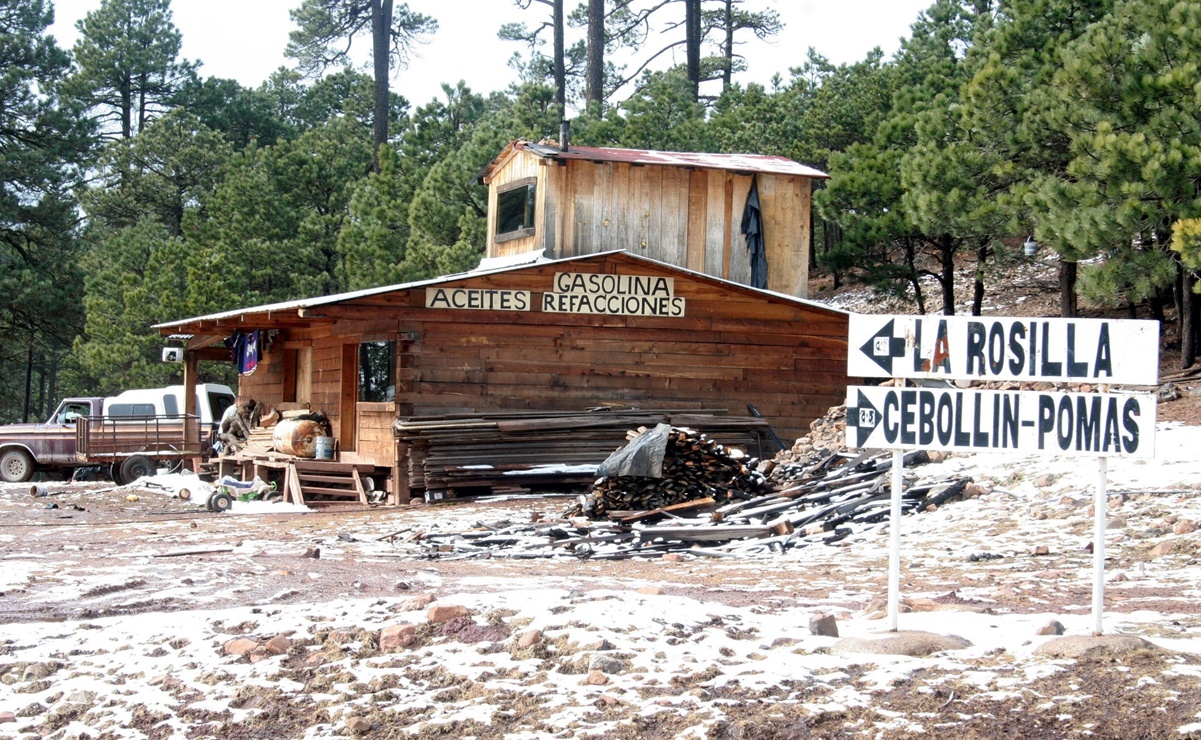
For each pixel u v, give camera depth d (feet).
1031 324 24.14
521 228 87.76
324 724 20.59
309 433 76.23
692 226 85.76
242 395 103.45
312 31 206.18
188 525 58.49
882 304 117.50
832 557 42.47
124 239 166.61
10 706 22.21
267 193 149.48
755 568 40.34
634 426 71.92
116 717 21.31
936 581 34.88
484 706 20.71
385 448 72.74
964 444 24.38
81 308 154.92
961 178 82.12
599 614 25.05
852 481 54.34
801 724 19.36
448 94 159.84
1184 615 27.32
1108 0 83.10
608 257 74.59
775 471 59.11
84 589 32.40
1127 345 23.57
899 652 22.85
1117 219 65.10
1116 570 35.50
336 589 32.01
